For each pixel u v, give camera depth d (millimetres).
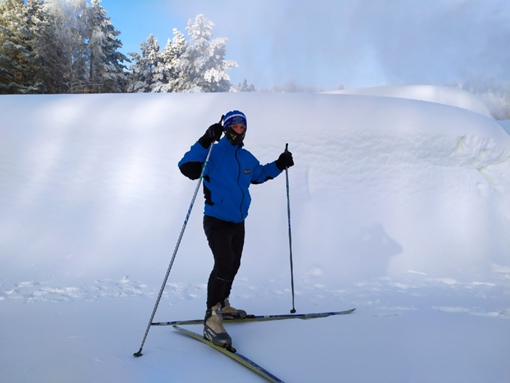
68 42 27547
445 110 7090
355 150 6395
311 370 2203
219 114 6828
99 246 5445
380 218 5934
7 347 2514
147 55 31094
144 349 2496
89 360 2293
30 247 5414
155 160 6434
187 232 5664
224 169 2898
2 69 25688
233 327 2959
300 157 6371
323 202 6074
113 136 6727
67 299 3900
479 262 5480
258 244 5578
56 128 6902
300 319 3162
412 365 2250
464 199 6344
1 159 6523
